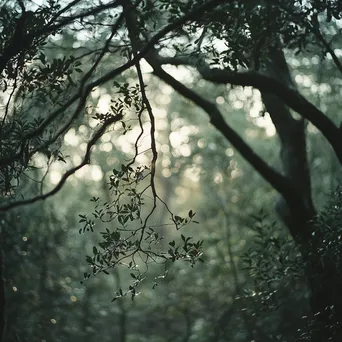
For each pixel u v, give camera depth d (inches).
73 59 300.7
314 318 360.8
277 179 384.2
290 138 413.4
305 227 382.0
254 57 323.3
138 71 298.8
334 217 338.0
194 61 355.6
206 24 315.6
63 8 296.8
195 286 739.4
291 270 362.3
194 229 978.1
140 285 820.6
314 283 361.1
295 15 317.1
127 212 294.8
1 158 302.5
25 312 544.1
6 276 505.4
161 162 790.5
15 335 508.4
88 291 666.8
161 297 789.9
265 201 736.3
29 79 295.0
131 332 778.2
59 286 592.4
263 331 537.3
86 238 730.8
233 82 350.3
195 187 972.6
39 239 569.6
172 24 296.8
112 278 848.3
